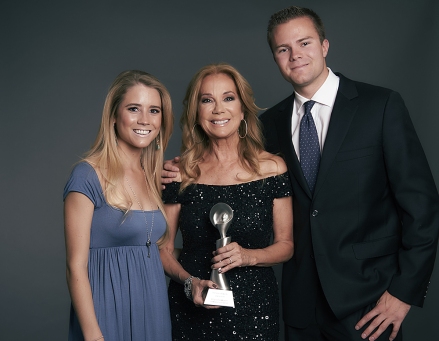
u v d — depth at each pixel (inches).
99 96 193.5
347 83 110.0
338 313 101.8
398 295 100.2
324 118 109.3
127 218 93.8
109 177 93.4
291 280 110.2
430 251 100.2
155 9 191.3
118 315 92.2
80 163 93.7
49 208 194.2
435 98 161.2
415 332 163.0
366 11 171.2
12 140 195.2
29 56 195.0
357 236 104.0
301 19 107.1
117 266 93.3
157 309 95.9
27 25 194.9
